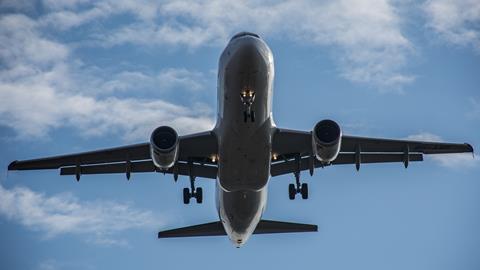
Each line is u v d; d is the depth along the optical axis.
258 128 118.81
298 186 137.00
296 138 129.12
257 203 130.75
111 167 139.75
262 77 115.56
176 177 137.50
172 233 145.50
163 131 123.44
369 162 138.62
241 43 116.25
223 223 139.25
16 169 136.62
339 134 122.00
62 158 135.38
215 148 131.00
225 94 117.81
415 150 134.75
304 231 143.88
